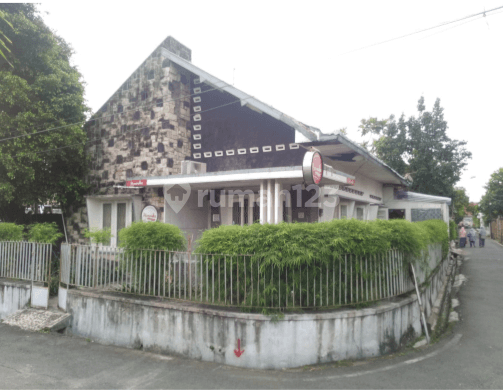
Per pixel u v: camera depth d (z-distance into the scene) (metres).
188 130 12.35
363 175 13.93
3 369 5.03
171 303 5.81
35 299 7.60
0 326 7.06
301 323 5.20
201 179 9.67
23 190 12.17
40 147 11.73
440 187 22.09
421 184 22.61
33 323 6.90
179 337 5.59
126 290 6.55
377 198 15.80
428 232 9.28
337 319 5.31
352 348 5.38
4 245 8.59
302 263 5.59
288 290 5.50
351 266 5.71
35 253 7.96
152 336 5.81
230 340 5.27
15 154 11.17
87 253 7.11
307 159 7.47
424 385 4.54
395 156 22.88
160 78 11.93
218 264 5.69
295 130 9.66
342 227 5.85
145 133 12.06
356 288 5.70
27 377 4.76
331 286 5.69
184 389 4.41
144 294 6.35
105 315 6.31
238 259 5.64
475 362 5.34
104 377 4.77
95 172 13.23
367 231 5.85
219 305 5.63
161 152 11.62
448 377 4.79
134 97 12.46
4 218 13.83
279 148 10.66
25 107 11.34
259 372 4.98
